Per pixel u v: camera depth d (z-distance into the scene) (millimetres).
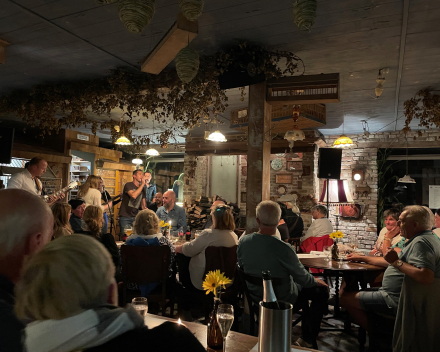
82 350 704
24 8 2609
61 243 792
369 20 2654
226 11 2572
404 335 2217
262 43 3131
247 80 3201
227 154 7633
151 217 3131
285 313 1024
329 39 3008
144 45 3264
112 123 5355
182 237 4527
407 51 3207
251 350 1312
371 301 2584
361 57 3371
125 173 8812
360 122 6133
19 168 6102
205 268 2977
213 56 3404
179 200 9547
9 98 4898
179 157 9734
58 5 2561
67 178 7148
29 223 1042
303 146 6801
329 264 3078
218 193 9008
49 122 4824
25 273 757
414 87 4223
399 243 3438
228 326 1284
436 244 2291
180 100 3758
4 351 824
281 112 4668
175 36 2262
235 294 3059
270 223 2531
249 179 3412
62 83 4438
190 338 806
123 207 5973
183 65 2336
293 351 1315
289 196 6020
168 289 3211
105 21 2805
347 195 5652
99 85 4203
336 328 3371
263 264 2469
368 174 7109
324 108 5047
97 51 3424
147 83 3812
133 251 2865
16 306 753
